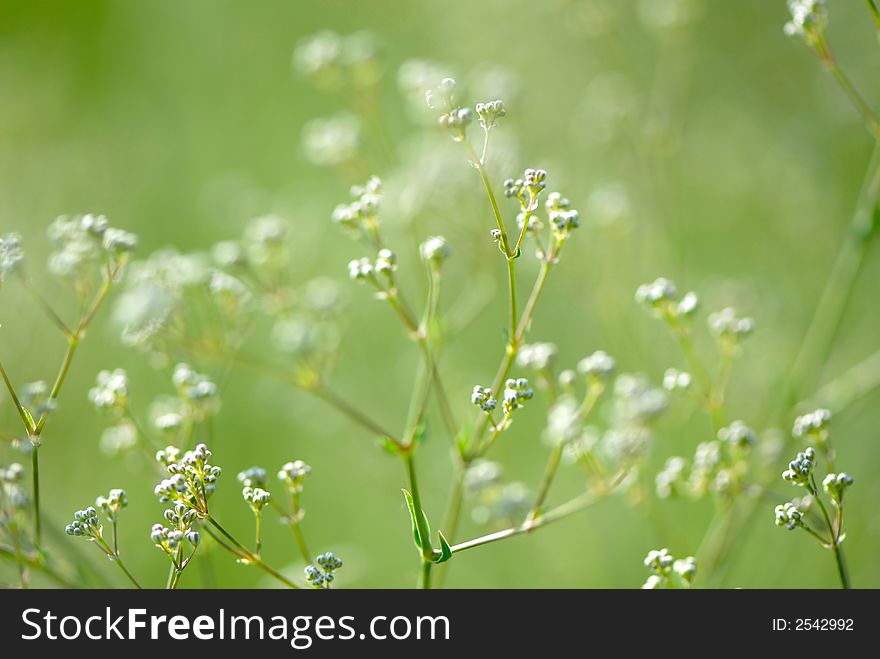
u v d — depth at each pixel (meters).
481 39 9.16
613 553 6.67
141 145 8.87
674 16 7.56
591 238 6.92
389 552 6.81
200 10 9.53
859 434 6.77
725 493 4.91
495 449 6.83
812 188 7.91
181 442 4.92
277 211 7.71
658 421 4.52
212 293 5.32
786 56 8.55
